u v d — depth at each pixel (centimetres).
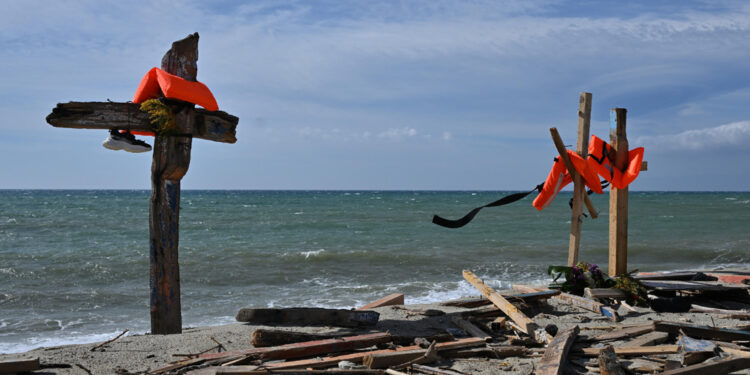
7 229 2919
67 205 6106
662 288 708
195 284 1354
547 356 434
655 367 411
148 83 548
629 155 757
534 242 2308
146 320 995
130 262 1681
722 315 628
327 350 466
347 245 2255
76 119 519
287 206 6378
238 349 488
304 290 1262
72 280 1412
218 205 6556
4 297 1184
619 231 761
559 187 741
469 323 573
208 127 577
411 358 446
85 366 441
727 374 393
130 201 7669
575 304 679
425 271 1559
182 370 417
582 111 748
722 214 4350
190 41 561
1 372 410
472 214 693
